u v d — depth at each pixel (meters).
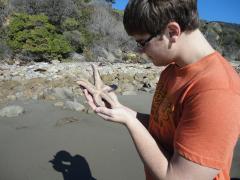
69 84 8.52
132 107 6.87
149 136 1.48
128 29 1.45
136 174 3.71
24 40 14.81
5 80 8.69
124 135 4.79
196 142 1.29
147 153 1.45
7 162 3.85
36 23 15.14
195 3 1.36
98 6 21.91
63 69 11.37
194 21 1.37
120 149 4.31
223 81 1.32
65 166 3.79
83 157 4.04
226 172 1.50
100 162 3.94
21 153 4.09
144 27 1.38
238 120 1.28
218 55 1.43
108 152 4.20
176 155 1.36
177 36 1.37
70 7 17.88
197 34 1.42
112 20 20.94
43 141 4.47
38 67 11.60
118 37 19.89
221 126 1.26
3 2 16.66
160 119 1.60
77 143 4.43
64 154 4.10
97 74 1.75
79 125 5.12
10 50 14.62
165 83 1.63
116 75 10.78
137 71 12.26
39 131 4.84
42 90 7.58
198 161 1.29
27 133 4.75
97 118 5.50
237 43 29.06
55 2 17.34
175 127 1.52
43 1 17.20
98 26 19.62
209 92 1.30
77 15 18.42
